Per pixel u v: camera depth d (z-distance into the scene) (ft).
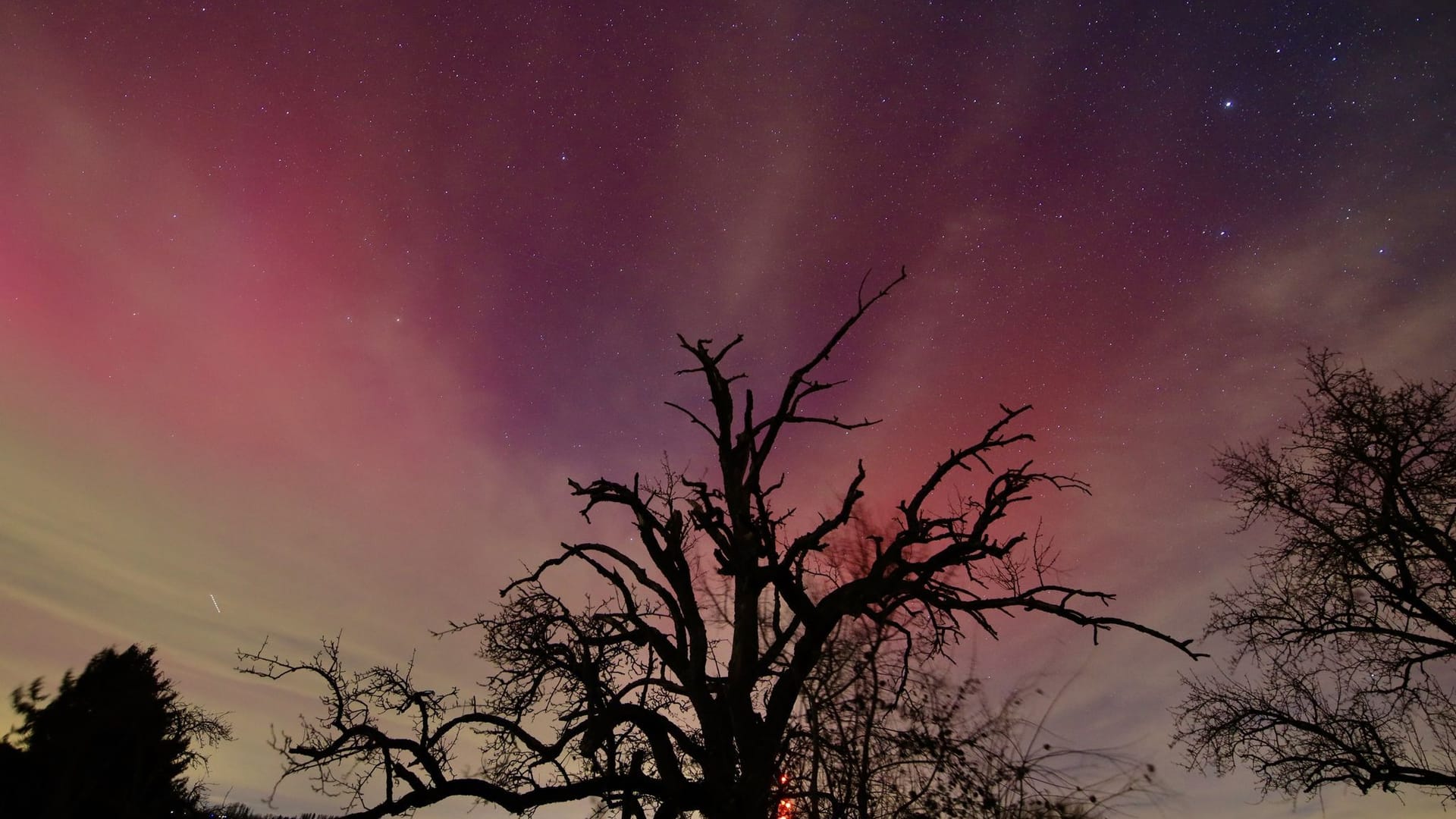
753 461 39.78
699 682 34.94
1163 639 31.58
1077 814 22.93
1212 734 66.18
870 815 24.94
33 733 41.45
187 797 45.11
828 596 32.30
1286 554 66.08
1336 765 59.72
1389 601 60.80
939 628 34.32
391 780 32.99
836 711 26.78
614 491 39.81
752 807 27.50
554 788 31.86
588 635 38.83
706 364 42.04
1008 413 37.83
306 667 36.19
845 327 40.50
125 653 46.09
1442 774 56.03
